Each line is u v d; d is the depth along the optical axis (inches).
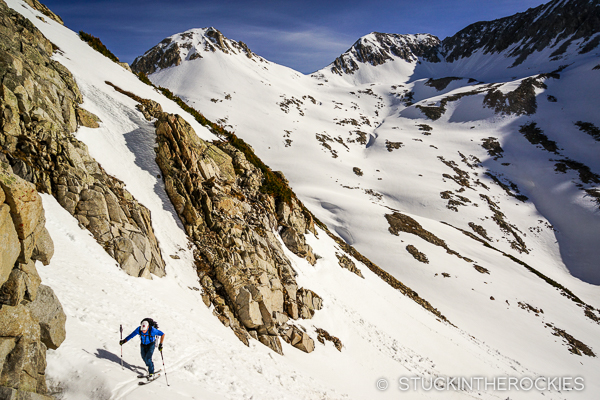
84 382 303.6
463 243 2938.0
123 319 452.8
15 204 281.7
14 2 1243.8
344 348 922.7
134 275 608.4
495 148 5999.0
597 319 2262.6
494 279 2394.2
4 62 652.7
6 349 256.1
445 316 1820.9
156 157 926.4
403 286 1803.6
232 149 1228.5
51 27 1296.8
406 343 1104.8
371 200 4421.8
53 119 715.4
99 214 633.0
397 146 6284.5
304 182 4795.8
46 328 308.7
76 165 669.9
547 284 2603.3
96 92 1019.3
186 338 506.0
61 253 506.3
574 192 4566.9
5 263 269.9
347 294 1193.4
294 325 864.9
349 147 6550.2
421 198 4475.9
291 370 661.9
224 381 448.8
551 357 1662.2
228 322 692.1
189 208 856.3
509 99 7342.5
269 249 1003.3
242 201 1069.8
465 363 1177.4
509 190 4923.7
